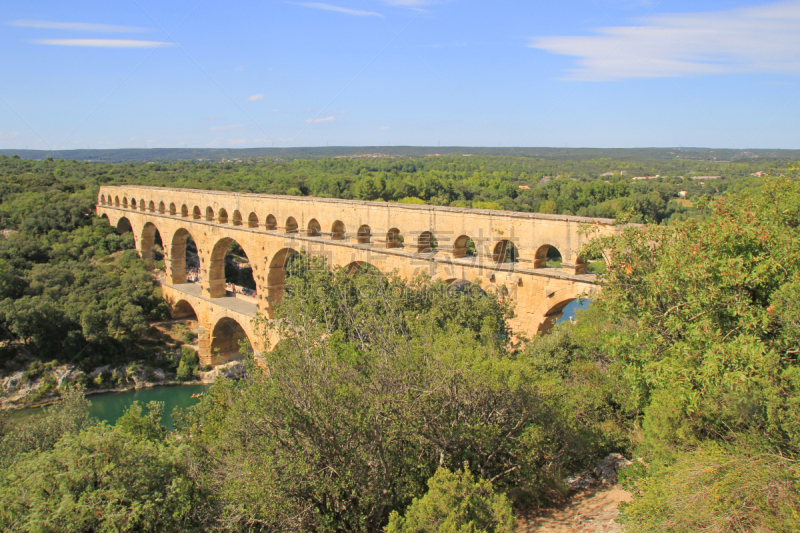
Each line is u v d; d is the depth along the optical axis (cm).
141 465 1822
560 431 2234
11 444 3328
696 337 1495
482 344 2620
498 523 1456
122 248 8362
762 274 1445
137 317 6375
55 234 8594
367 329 2636
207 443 2311
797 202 1741
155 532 1730
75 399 4019
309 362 1941
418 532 1434
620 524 1609
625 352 1773
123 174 13762
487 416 2061
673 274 1577
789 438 1420
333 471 1747
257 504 1709
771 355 1367
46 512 1664
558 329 3419
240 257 9200
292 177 12744
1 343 6131
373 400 1834
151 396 5903
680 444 1795
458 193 11612
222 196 5953
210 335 6278
